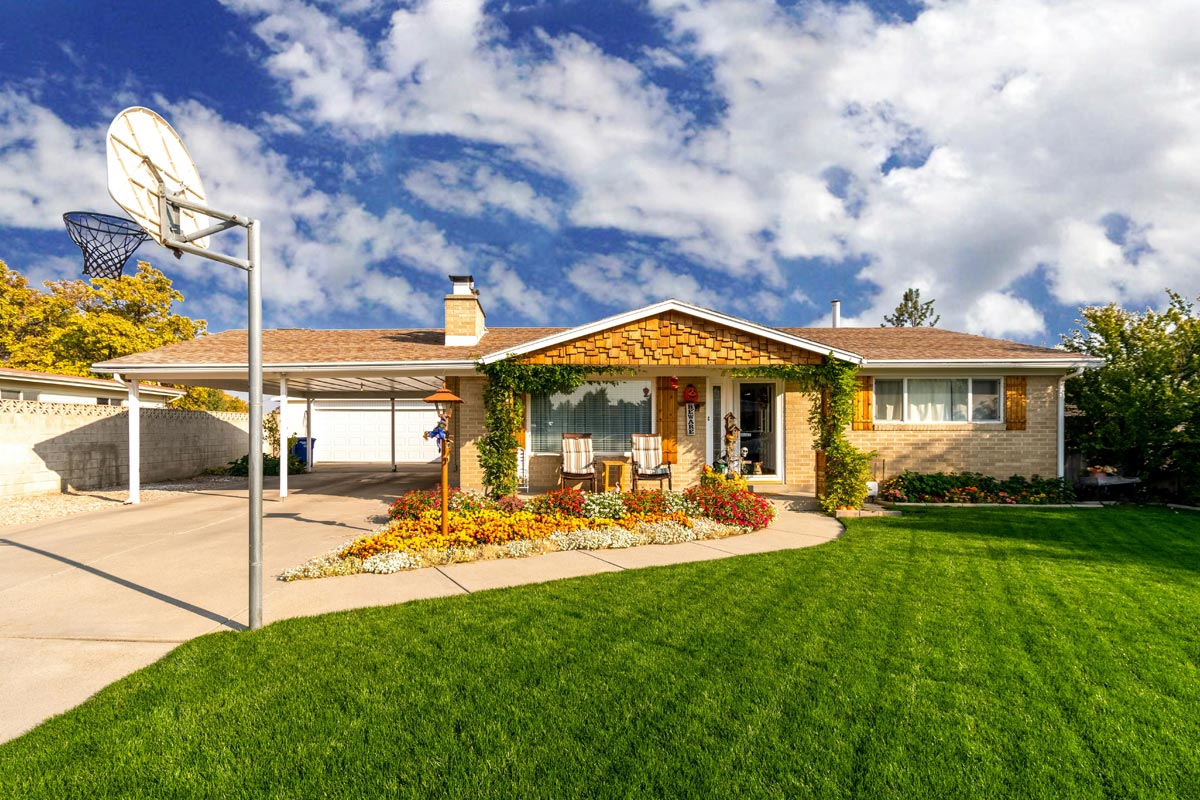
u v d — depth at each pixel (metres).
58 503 11.61
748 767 2.64
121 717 3.09
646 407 12.09
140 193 4.36
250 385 4.36
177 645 4.12
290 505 11.21
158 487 14.55
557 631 4.29
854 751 2.77
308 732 2.95
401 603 5.03
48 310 21.12
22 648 4.07
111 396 17.45
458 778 2.58
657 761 2.68
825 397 10.21
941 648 3.94
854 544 7.30
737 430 12.39
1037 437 12.16
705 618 4.56
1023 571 5.95
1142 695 3.29
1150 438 10.88
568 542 7.34
